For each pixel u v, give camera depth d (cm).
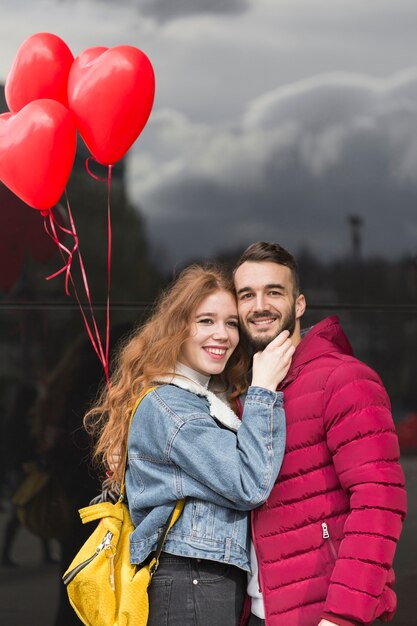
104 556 260
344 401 242
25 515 411
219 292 268
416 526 429
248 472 245
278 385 260
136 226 419
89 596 257
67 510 411
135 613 251
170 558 254
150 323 279
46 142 294
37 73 302
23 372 412
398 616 424
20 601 409
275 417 250
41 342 413
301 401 251
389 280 430
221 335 266
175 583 252
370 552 233
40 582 410
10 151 299
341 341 266
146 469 260
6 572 410
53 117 293
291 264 267
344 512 246
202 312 266
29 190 306
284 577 248
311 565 246
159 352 267
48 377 412
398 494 238
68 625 409
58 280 414
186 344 270
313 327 265
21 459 412
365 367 248
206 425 256
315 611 244
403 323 431
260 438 247
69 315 414
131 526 266
